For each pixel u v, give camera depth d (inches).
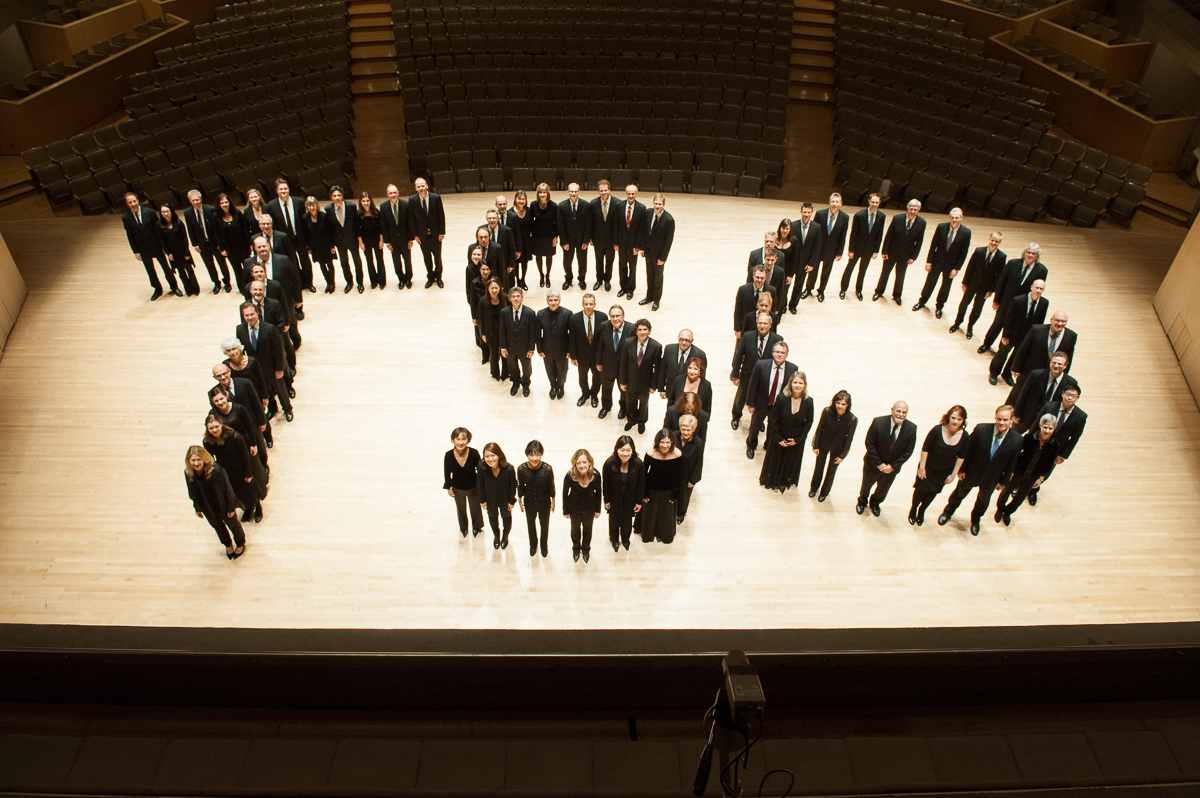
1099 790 101.5
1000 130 568.1
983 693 168.7
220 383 253.9
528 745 149.5
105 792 141.2
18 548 254.1
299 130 530.6
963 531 266.2
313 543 256.1
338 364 330.6
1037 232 450.0
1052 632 160.6
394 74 645.9
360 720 170.4
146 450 292.0
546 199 347.6
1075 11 717.9
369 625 230.5
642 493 235.3
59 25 634.8
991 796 104.1
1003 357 319.0
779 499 276.1
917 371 332.8
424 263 398.6
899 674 162.9
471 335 350.6
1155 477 291.9
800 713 172.2
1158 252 430.3
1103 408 322.7
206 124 540.1
